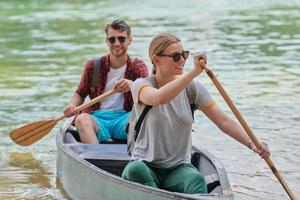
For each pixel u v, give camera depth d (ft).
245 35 85.87
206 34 87.04
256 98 49.37
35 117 44.39
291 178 32.99
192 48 75.05
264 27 94.07
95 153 30.99
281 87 53.11
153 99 24.41
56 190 32.04
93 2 142.61
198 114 45.83
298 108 46.26
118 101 35.76
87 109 35.96
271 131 40.91
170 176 25.72
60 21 106.01
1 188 32.40
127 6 131.44
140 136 26.18
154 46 25.39
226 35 86.07
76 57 70.03
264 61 65.77
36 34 90.58
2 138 40.50
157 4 135.33
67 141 34.14
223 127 25.79
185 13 115.14
